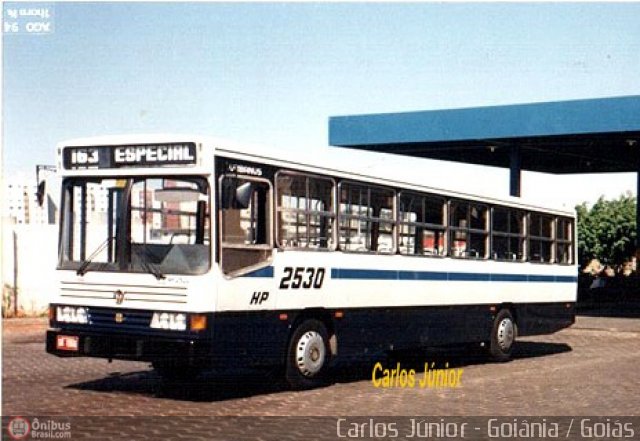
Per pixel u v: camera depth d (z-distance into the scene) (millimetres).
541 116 28375
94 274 11531
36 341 19906
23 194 25859
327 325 13219
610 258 60344
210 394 12227
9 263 25203
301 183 12523
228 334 11234
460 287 16109
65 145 11883
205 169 11078
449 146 31844
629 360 18000
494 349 17328
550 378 14734
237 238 11422
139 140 11438
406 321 14695
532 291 18469
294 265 12305
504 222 17547
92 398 11625
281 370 12734
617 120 27250
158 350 11000
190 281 10969
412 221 14852
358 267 13562
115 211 11539
